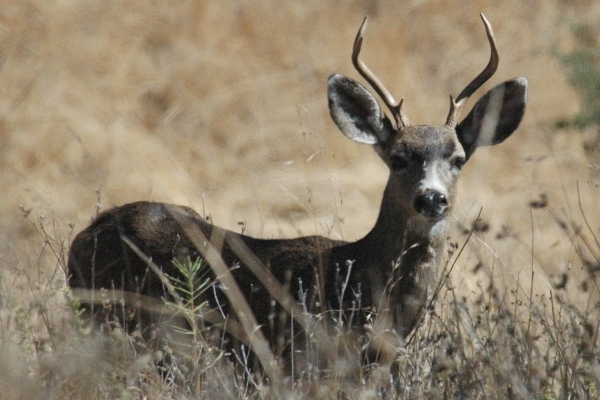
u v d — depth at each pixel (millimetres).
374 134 14852
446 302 14961
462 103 14734
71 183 21562
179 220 14719
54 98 24203
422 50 31000
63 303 14195
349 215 22078
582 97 20578
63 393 11375
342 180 23141
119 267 14562
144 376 12312
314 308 13508
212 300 13945
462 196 22734
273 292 13609
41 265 16375
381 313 13195
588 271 14750
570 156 24797
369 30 29562
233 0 29406
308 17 29438
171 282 14078
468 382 12523
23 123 23203
